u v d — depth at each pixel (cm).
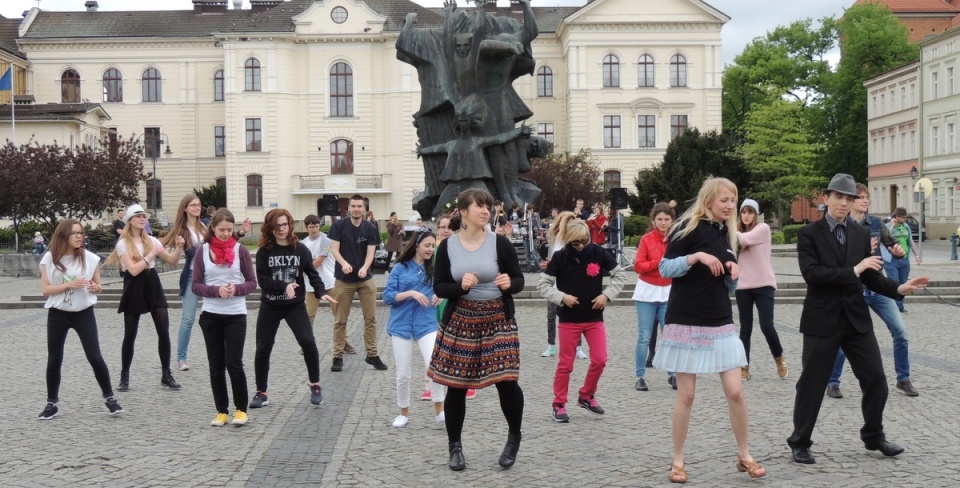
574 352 884
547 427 853
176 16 7588
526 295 2108
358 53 6912
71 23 7481
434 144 2289
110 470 712
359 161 6931
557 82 7325
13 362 1298
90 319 925
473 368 701
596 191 5319
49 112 6072
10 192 4006
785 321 1733
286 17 7038
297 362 1270
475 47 2225
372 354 1208
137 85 7325
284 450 771
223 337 877
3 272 3350
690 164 5375
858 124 7262
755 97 7494
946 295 2078
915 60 6906
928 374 1102
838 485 649
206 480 682
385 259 2927
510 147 2252
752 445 771
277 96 6850
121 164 4488
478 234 709
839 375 969
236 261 881
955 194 6081
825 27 7456
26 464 731
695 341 668
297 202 6944
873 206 7238
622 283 891
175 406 968
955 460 712
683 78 6900
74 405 977
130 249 1045
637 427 848
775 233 4675
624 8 6850
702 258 661
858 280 709
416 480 679
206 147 7362
